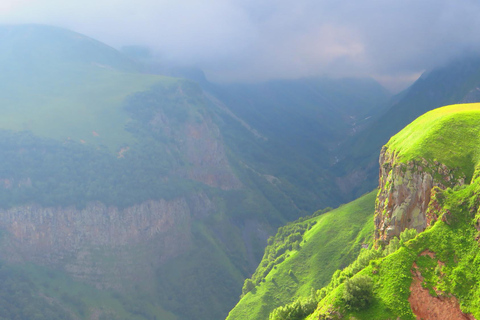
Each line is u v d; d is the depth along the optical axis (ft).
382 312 248.52
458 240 264.52
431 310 242.78
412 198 323.78
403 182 331.36
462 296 239.50
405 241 292.40
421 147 336.49
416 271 263.70
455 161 313.12
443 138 335.67
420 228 314.55
